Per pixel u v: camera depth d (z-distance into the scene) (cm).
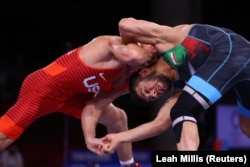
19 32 1463
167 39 497
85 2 1449
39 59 1440
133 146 1110
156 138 1004
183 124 442
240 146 918
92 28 1453
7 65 1372
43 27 1462
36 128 1155
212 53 475
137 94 507
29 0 1462
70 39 1457
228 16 1329
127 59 492
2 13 1462
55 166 1125
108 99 540
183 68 492
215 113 925
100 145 504
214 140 856
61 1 1459
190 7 1027
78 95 551
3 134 533
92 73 517
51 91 527
